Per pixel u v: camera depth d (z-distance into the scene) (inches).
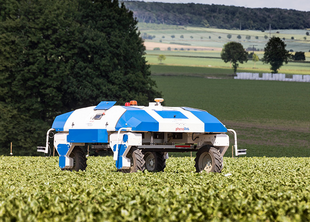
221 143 1534.2
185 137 1616.6
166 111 1507.1
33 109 5201.8
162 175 1355.8
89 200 859.4
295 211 769.6
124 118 1446.9
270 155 5383.9
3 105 5036.9
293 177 1418.6
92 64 5629.9
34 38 5044.3
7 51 4911.4
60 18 5275.6
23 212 752.3
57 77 5162.4
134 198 889.5
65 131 1711.4
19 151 5054.1
